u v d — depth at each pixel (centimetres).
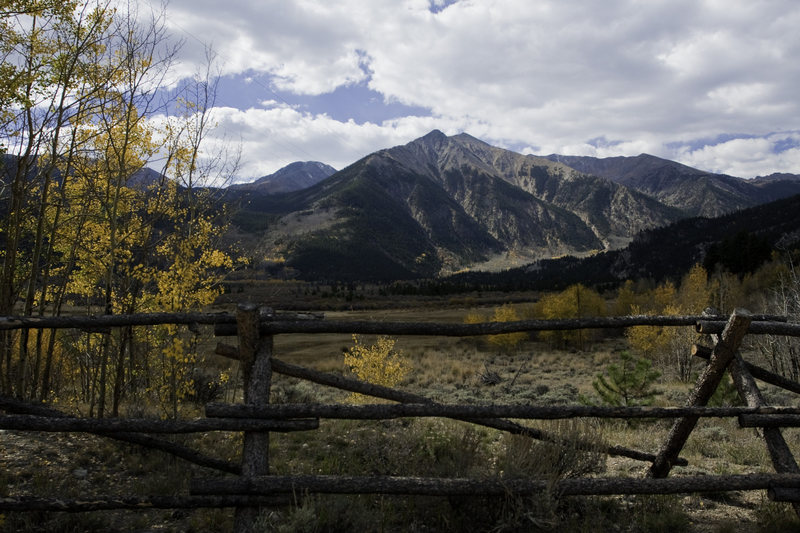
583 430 426
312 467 509
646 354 2747
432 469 417
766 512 381
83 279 995
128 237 812
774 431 381
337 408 354
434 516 370
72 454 520
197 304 793
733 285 4128
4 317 350
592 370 2809
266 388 362
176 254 798
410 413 358
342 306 9344
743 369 408
